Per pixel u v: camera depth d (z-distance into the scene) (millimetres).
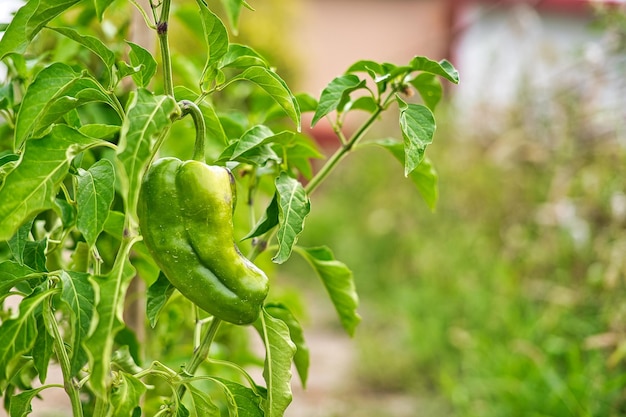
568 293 4488
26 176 1160
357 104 1783
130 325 2168
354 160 10352
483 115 7070
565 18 8453
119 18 2600
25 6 1263
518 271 5270
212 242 1225
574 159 5035
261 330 1559
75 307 1227
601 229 4586
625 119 4664
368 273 8359
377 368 5566
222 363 1479
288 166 1833
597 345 3660
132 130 1058
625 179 4328
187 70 2342
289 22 7527
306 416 4633
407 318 6102
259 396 1431
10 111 1881
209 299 1229
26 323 1262
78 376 1540
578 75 5570
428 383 5449
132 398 1269
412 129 1397
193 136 2324
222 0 2053
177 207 1223
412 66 1564
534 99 5953
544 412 3754
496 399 4141
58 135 1188
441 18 10125
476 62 9156
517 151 5859
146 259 1905
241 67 1392
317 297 8828
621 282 3988
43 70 1261
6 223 1149
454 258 6477
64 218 1410
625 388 3629
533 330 4539
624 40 4598
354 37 14617
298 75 7910
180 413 1397
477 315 5445
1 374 1268
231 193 1264
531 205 5738
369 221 8750
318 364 6195
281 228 1359
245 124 2062
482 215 6562
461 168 7047
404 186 8508
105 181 1274
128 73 1333
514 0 7141
